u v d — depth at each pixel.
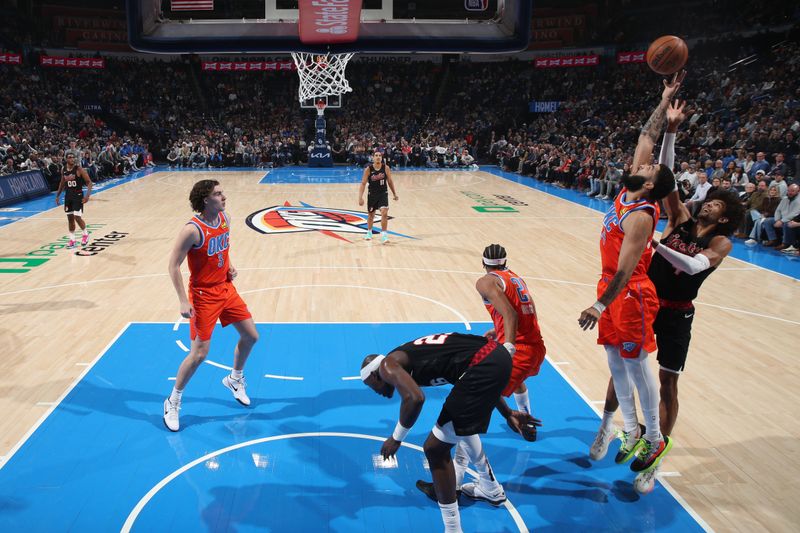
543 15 31.50
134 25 5.64
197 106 31.72
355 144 27.44
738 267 9.70
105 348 6.06
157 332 6.50
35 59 29.91
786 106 18.64
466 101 31.98
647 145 4.04
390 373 3.17
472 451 3.59
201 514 3.61
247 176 22.30
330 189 18.30
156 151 28.38
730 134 19.55
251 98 32.12
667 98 4.06
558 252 10.48
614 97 27.67
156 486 3.87
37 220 12.91
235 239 11.25
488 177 22.84
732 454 4.36
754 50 24.45
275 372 5.59
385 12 5.74
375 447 4.39
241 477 3.99
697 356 6.11
